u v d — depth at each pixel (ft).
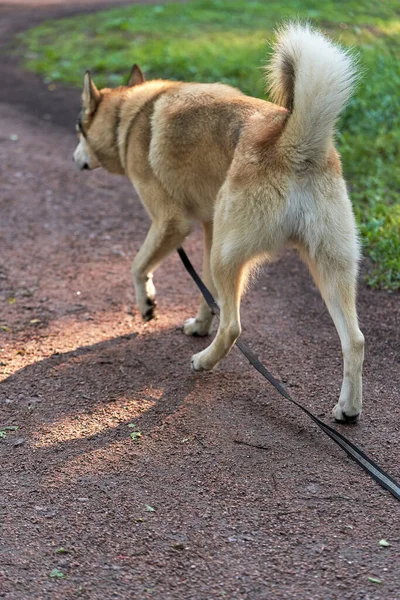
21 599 12.42
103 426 17.79
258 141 17.13
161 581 12.86
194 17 70.85
